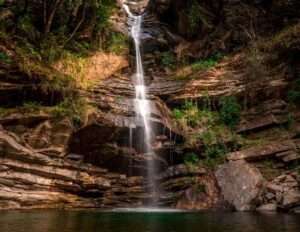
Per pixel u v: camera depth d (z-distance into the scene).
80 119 15.97
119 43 23.78
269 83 19.00
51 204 13.55
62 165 14.59
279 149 15.35
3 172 13.00
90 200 14.68
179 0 25.58
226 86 19.97
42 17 20.41
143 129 17.20
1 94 15.72
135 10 30.61
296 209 12.37
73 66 19.66
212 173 15.52
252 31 22.27
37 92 16.48
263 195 13.54
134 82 21.81
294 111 17.72
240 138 17.45
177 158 17.70
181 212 12.21
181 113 19.47
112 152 16.52
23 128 15.16
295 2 20.91
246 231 6.56
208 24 24.06
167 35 25.67
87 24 22.36
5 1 18.86
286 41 19.41
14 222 7.85
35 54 18.03
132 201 15.41
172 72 23.02
